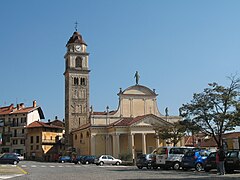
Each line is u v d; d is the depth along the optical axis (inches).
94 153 3164.4
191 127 1736.0
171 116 3454.7
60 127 4264.3
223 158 1123.9
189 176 1037.2
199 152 1369.3
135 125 3043.8
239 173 1209.4
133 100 3425.2
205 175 1086.4
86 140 3307.1
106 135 3223.4
